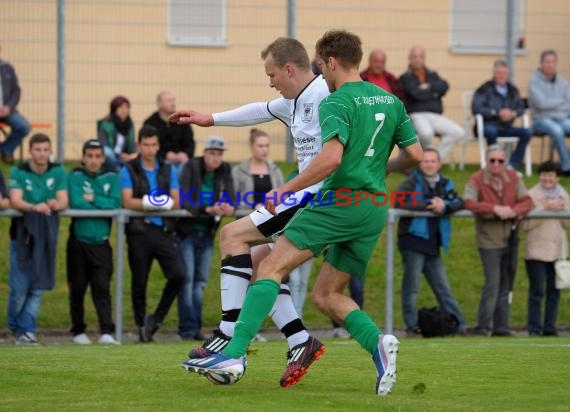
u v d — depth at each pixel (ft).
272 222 64.90
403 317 118.21
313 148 64.39
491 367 73.87
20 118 144.05
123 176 110.63
